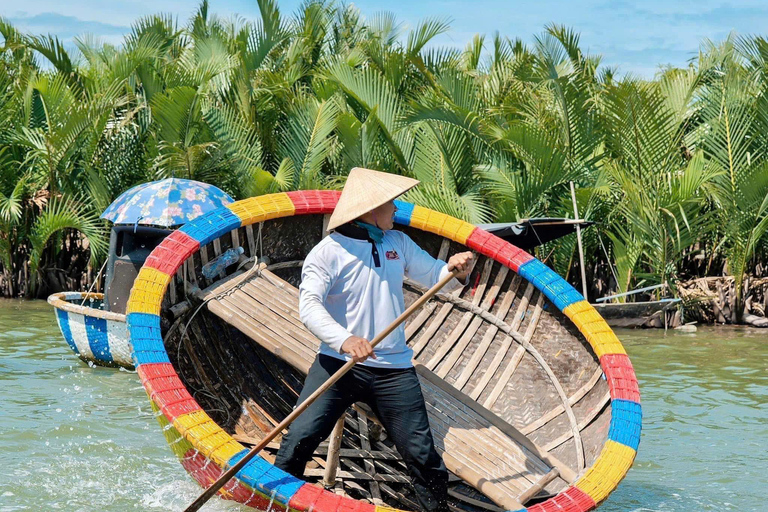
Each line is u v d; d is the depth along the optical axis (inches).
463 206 470.9
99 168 540.1
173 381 162.6
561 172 469.1
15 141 555.8
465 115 468.4
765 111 474.3
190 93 496.1
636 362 357.7
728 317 488.7
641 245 482.3
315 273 152.6
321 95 542.6
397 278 159.0
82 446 216.4
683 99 499.5
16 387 280.7
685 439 240.1
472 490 185.6
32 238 519.2
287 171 493.4
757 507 185.0
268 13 597.9
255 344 229.3
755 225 475.5
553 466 180.5
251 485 145.6
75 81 608.4
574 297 202.5
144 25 655.8
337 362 155.3
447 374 215.5
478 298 225.0
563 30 490.6
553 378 205.8
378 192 154.1
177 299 213.9
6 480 189.3
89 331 309.4
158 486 187.9
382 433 210.4
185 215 311.9
